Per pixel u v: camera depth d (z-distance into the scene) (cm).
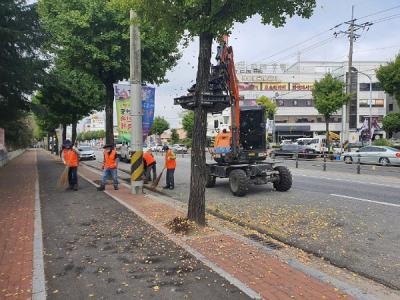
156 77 1847
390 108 7719
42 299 479
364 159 2925
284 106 8769
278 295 476
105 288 513
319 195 1302
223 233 763
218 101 800
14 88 1794
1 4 1475
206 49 788
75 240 745
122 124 1627
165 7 763
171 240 716
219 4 756
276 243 727
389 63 4103
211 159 1625
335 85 4353
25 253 658
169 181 1548
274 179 1389
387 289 521
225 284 512
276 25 796
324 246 716
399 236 777
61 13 1530
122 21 1508
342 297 470
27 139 6003
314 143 4397
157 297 480
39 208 1063
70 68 1797
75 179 1441
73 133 3406
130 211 1003
